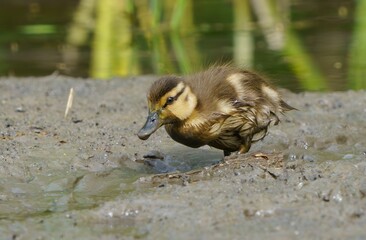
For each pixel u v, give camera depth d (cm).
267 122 1227
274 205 981
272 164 1160
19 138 1325
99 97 1647
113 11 2291
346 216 941
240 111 1175
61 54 2100
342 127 1409
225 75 1203
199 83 1181
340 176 1077
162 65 1933
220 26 2330
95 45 2164
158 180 1148
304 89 1730
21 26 2355
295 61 1942
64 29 2316
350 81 1784
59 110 1538
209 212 974
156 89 1141
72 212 1022
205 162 1259
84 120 1456
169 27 2344
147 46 2155
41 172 1192
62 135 1353
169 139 1344
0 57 2072
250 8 2453
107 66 1969
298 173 1106
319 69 1880
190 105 1146
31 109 1544
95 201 1092
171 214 978
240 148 1217
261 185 1068
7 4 2577
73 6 2545
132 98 1625
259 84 1229
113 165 1230
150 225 958
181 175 1149
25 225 989
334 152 1295
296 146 1338
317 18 2375
